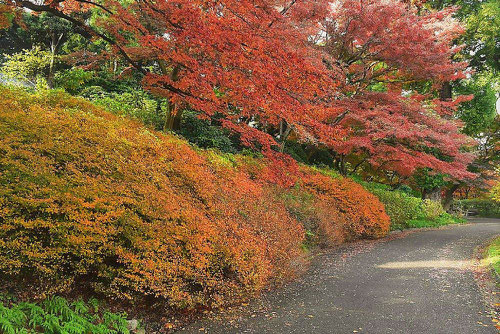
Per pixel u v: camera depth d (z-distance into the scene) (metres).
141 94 13.41
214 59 5.98
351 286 6.50
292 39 6.61
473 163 24.20
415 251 10.11
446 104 15.32
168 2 6.03
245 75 5.89
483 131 25.11
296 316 5.00
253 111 7.12
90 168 4.84
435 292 6.15
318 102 9.12
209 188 6.39
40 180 4.13
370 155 15.24
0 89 5.63
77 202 4.11
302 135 7.57
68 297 4.28
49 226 3.86
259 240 6.25
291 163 7.60
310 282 6.76
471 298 5.84
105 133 5.54
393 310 5.26
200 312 5.07
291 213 9.45
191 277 4.84
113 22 8.58
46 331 3.49
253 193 7.66
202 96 6.86
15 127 4.65
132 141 5.91
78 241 3.92
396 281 6.85
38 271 3.99
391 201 15.67
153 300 4.93
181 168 6.18
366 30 12.23
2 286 3.92
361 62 14.37
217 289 5.29
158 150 6.11
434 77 13.52
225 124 7.48
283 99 6.19
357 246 10.95
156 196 5.00
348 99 12.75
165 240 4.63
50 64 17.77
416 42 12.27
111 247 4.21
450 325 4.71
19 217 3.81
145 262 4.33
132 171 5.20
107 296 4.51
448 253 9.81
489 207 29.98
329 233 10.16
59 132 4.98
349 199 12.02
